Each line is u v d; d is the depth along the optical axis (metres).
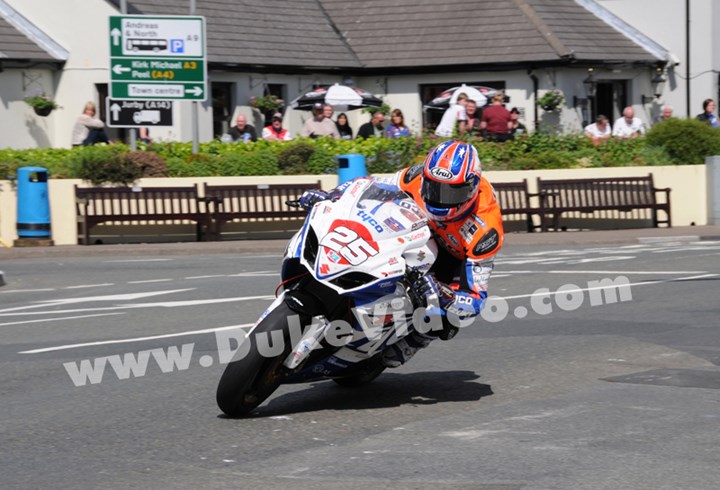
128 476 6.55
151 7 32.84
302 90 35.12
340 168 22.86
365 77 36.72
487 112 27.05
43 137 32.75
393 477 6.49
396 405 8.48
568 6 36.84
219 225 22.62
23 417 8.11
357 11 38.19
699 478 6.44
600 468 6.66
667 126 26.44
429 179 7.80
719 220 25.38
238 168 24.02
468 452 7.05
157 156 23.69
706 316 12.59
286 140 26.48
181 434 7.57
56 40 32.97
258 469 6.69
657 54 36.56
